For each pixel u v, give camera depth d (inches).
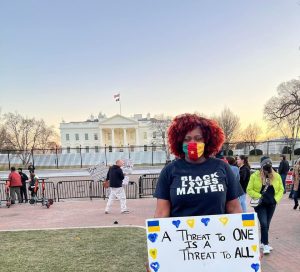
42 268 222.4
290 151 1605.6
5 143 2876.5
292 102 1845.5
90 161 1984.5
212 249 92.7
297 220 365.7
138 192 687.7
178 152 97.9
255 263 92.7
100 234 315.9
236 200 95.9
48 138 3157.0
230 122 2906.0
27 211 507.5
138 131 3572.8
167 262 93.0
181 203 91.4
